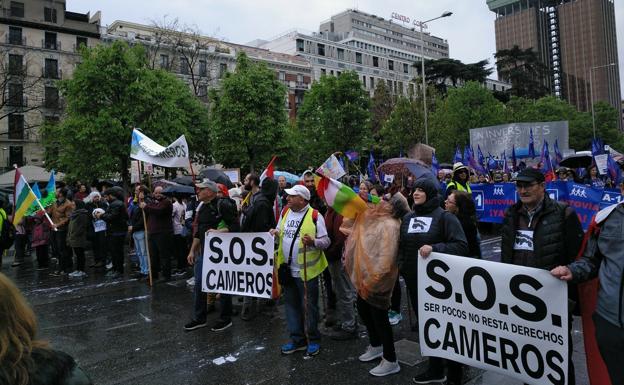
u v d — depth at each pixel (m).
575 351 4.65
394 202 4.29
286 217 4.98
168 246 8.80
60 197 10.48
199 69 49.50
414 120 36.28
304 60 64.94
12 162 41.44
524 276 3.18
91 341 5.50
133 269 10.25
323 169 6.72
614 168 11.83
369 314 4.45
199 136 31.00
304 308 4.78
